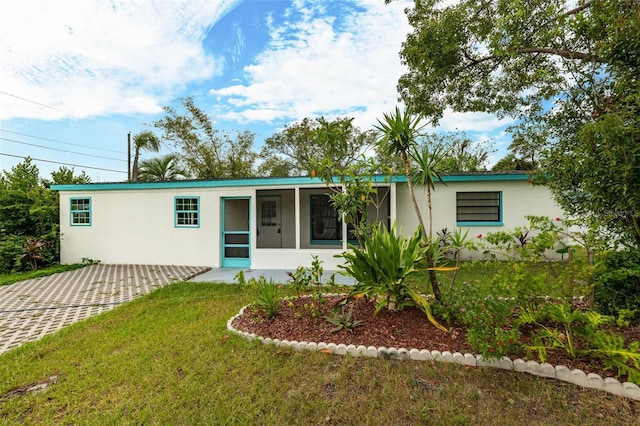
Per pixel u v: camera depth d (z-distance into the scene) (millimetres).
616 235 3326
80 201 9492
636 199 2623
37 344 3527
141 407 2322
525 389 2340
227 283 6512
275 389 2480
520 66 7680
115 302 5371
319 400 2332
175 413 2238
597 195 2918
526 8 5809
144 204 9188
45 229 9648
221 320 4066
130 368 2863
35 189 9711
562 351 2689
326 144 4535
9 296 5812
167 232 9078
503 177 8273
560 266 3699
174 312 4562
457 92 8984
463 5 7461
